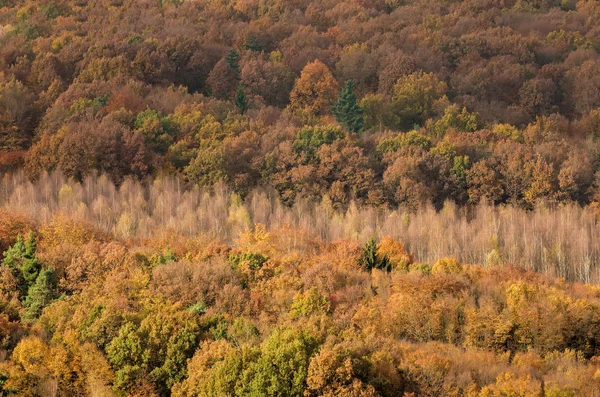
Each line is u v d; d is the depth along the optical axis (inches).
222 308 6594.5
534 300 6865.2
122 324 5979.3
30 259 7066.9
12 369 5462.6
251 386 5251.0
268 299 6855.3
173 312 6245.1
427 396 5369.1
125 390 5590.6
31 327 6141.7
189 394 5398.6
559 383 5565.9
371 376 5388.8
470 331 6451.8
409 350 5851.4
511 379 5408.5
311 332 5708.7
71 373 5644.7
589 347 6476.4
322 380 5211.6
